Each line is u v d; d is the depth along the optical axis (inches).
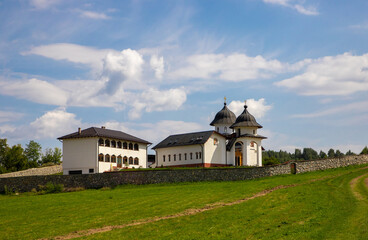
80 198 1929.1
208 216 1138.0
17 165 4532.5
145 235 970.7
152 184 2342.5
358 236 773.9
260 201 1327.5
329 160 2294.5
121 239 954.7
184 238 901.8
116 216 1302.9
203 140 3110.2
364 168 2169.0
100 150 2945.4
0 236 1117.1
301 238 804.0
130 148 3299.7
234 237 869.8
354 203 1130.7
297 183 1760.6
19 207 1728.6
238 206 1266.0
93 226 1163.9
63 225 1219.9
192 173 2281.0
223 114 3538.4
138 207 1461.6
